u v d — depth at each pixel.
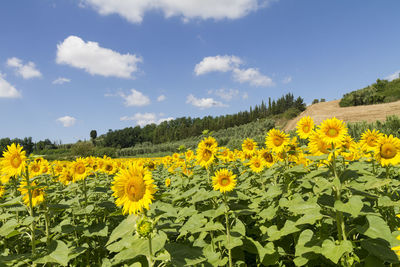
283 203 3.48
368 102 72.94
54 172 7.04
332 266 3.10
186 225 3.66
